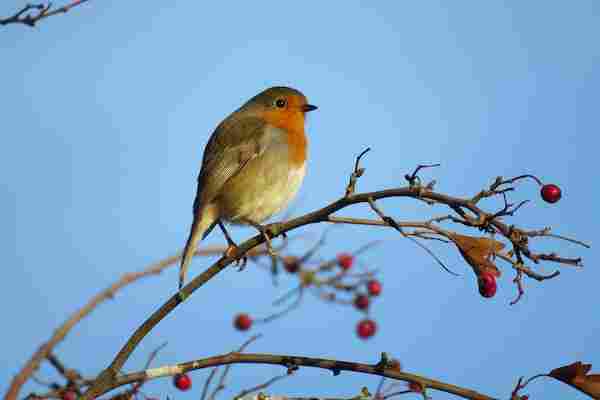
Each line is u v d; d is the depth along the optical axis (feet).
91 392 18.51
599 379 19.01
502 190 20.17
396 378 19.70
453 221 20.38
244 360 20.02
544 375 19.19
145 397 18.97
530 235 19.90
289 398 20.12
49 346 16.97
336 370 19.98
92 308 18.16
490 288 20.66
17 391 16.26
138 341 20.51
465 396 19.33
